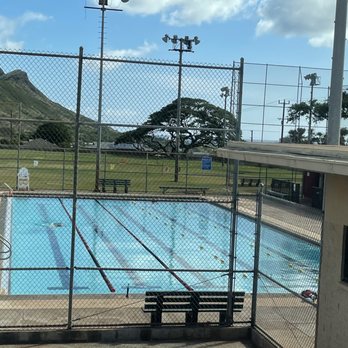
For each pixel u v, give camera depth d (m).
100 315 8.38
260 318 8.47
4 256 14.43
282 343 7.27
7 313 8.29
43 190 26.95
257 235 8.25
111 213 23.83
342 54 10.13
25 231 18.62
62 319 8.09
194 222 22.27
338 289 6.12
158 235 19.17
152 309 8.09
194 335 7.97
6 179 31.97
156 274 13.47
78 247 16.47
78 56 7.52
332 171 5.16
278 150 6.77
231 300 8.20
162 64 7.98
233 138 13.34
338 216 6.17
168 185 32.12
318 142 31.05
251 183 32.97
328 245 6.36
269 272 13.19
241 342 7.95
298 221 16.56
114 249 16.52
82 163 35.66
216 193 28.34
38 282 12.26
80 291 11.62
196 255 16.08
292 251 14.96
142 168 40.28
